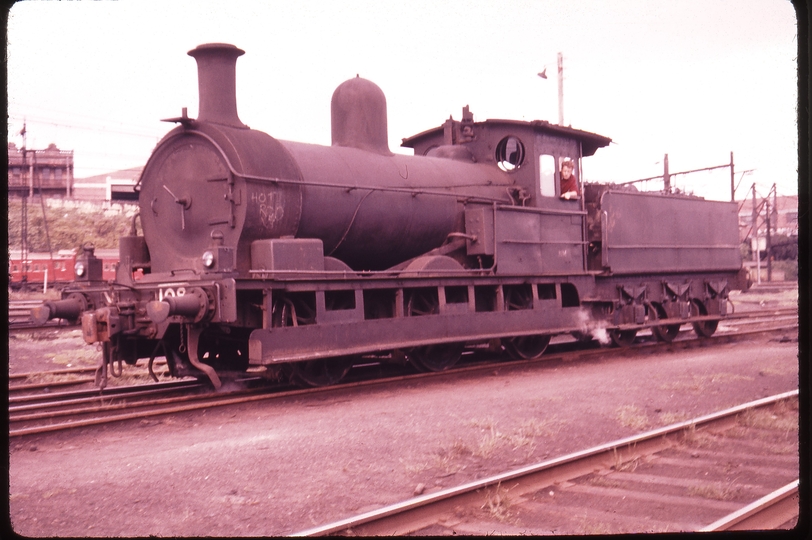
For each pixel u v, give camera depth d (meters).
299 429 7.50
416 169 12.19
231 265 9.12
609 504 5.30
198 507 5.14
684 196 17.19
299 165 10.31
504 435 7.08
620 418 7.99
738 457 6.58
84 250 10.44
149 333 9.24
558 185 14.21
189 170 9.97
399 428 7.42
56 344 17.36
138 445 7.02
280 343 9.31
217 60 9.99
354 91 11.92
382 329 10.66
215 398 9.52
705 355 13.91
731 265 18.77
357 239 11.08
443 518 4.93
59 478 5.79
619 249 15.06
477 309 12.98
